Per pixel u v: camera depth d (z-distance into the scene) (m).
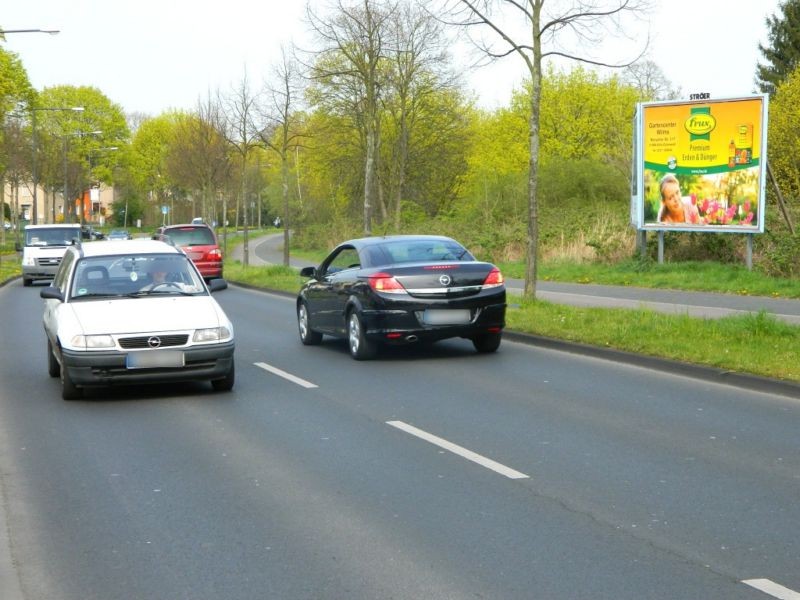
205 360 10.41
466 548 5.43
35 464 7.70
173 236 31.38
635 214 27.14
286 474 7.18
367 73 29.98
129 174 96.75
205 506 6.38
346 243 14.59
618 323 14.84
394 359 13.48
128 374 10.18
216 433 8.71
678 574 4.94
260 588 4.88
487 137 65.38
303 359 13.66
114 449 8.16
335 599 4.71
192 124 51.91
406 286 12.91
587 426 8.69
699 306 18.44
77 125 88.81
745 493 6.43
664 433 8.34
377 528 5.83
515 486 6.73
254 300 25.33
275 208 95.50
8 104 58.16
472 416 9.26
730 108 25.05
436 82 50.03
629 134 54.16
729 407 9.43
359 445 8.10
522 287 25.02
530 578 4.93
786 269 23.27
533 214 18.22
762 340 12.52
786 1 62.50
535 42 17.16
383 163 57.41
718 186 25.33
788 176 36.34
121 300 11.03
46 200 71.38
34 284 37.19
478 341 13.78
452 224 44.25
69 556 5.44
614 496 6.42
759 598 4.59
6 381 12.10
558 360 12.95
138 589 4.91
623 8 16.70
